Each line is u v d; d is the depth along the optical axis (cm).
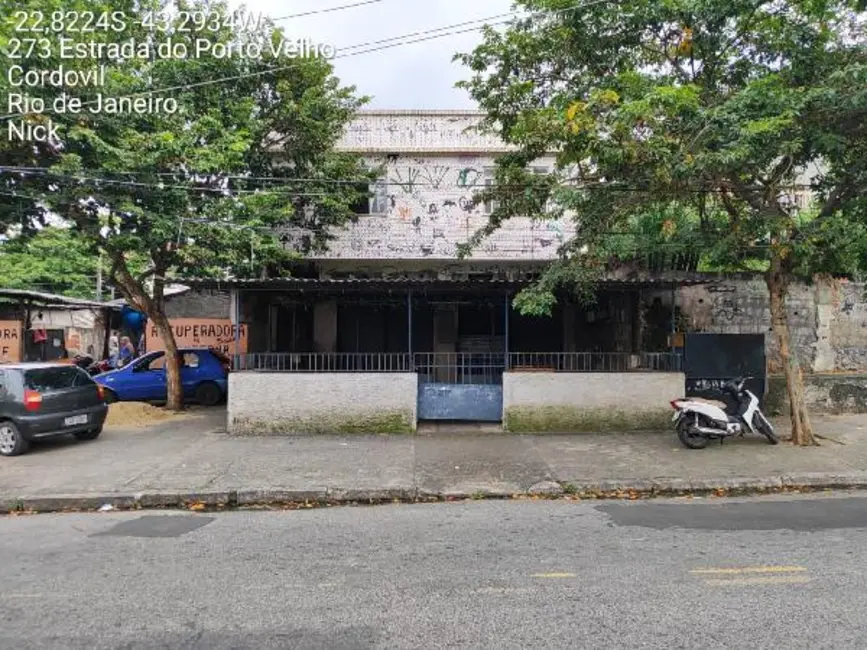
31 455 1027
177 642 391
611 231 1063
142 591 480
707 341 1287
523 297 965
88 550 595
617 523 668
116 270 1373
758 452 995
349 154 1528
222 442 1117
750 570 505
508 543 597
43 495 809
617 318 1501
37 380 1051
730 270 1222
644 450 1022
